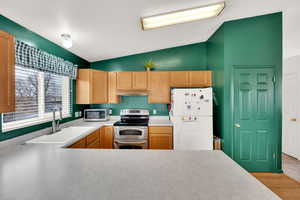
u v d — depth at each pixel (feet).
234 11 7.64
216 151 4.44
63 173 3.06
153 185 2.61
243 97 8.62
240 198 2.26
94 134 8.11
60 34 6.95
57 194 2.36
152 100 10.72
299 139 10.84
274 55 8.43
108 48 9.73
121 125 9.46
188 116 9.07
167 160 3.74
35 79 6.96
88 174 3.01
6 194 2.36
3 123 5.36
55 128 7.40
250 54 8.52
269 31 8.38
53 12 5.28
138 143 9.37
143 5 5.69
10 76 4.25
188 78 10.55
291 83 11.40
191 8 6.24
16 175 2.98
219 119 9.41
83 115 11.19
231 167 3.34
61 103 9.01
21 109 6.18
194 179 2.81
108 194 2.35
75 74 9.54
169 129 9.44
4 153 4.34
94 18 6.02
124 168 3.28
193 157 3.95
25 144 5.33
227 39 8.57
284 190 7.18
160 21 6.99
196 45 11.73
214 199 2.24
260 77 8.54
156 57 11.84
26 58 5.87
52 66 7.41
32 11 5.11
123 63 11.90
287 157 11.25
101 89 10.50
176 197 2.28
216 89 9.77
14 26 5.66
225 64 8.62
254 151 8.64
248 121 8.63
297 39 10.08
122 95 11.29
